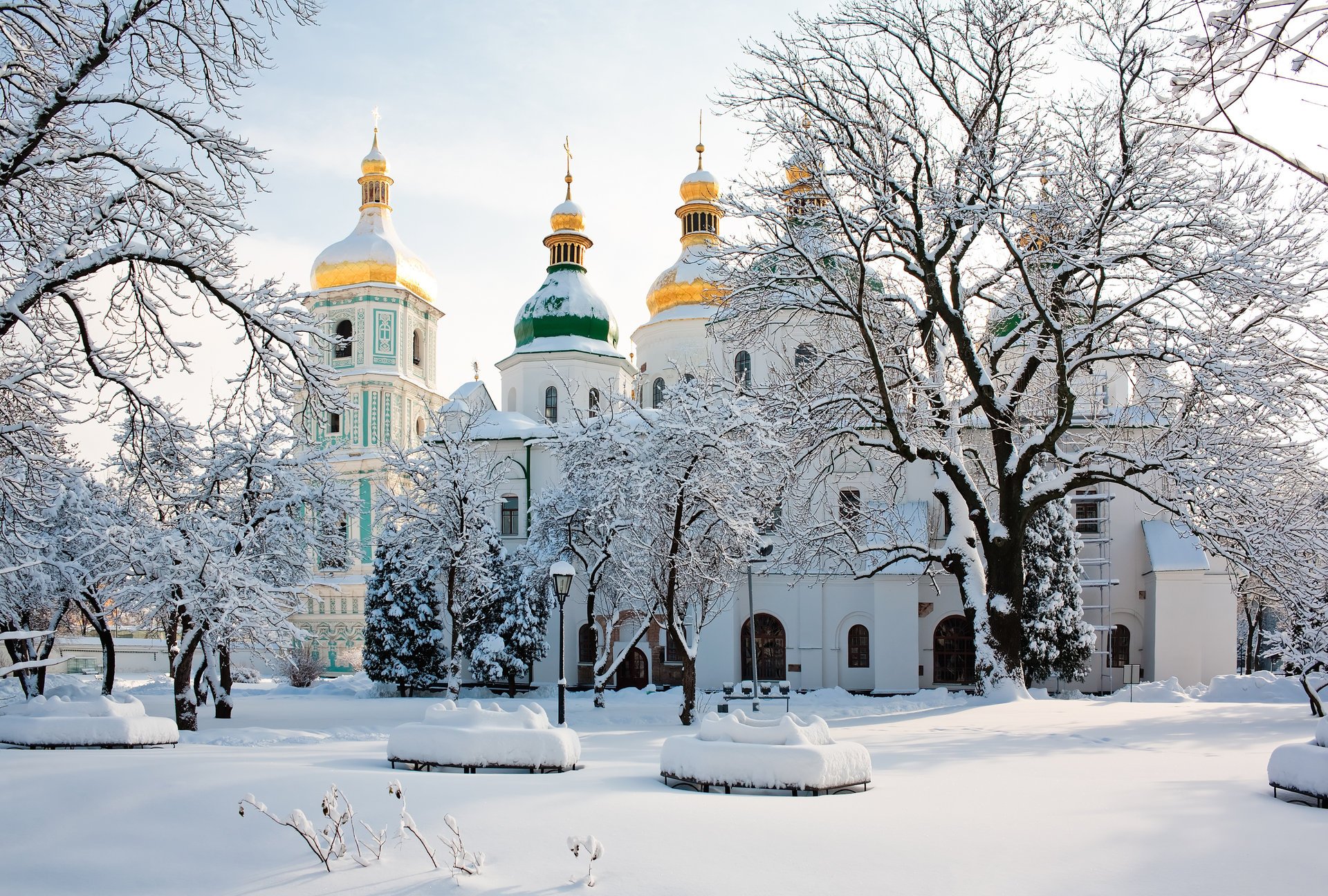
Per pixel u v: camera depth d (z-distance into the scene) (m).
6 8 15.80
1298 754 11.62
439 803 11.11
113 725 18.20
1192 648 40.09
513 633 41.22
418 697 43.09
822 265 28.94
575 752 14.41
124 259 17.20
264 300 18.58
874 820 10.48
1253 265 24.03
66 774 12.29
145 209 18.09
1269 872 8.88
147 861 9.93
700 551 29.72
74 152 16.89
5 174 15.98
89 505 31.48
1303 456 26.19
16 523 19.00
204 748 18.39
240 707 36.81
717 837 9.86
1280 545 25.14
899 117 27.64
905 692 40.34
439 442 36.22
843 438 30.34
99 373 18.09
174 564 26.58
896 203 27.05
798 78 27.36
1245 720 21.72
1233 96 6.59
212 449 30.31
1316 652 23.55
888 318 29.55
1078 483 27.75
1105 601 42.00
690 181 51.56
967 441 40.69
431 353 65.69
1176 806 11.27
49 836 10.54
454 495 34.16
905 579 40.94
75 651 64.00
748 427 28.52
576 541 38.41
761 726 13.41
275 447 30.86
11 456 18.61
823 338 31.92
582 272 53.94
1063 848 9.54
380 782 11.95
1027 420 29.69
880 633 40.81
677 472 27.70
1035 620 38.38
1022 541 28.14
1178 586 40.41
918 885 8.63
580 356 51.38
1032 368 28.05
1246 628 55.34
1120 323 26.92
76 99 16.47
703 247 50.47
